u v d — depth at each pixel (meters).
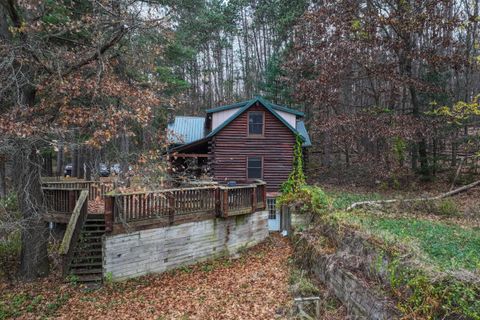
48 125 7.75
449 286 5.10
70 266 9.73
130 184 8.74
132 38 9.13
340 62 19.52
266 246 13.84
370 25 18.52
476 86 20.98
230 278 10.31
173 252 11.07
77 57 9.06
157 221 10.61
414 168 20.42
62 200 11.37
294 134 18.23
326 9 20.80
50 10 9.27
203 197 11.97
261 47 41.69
